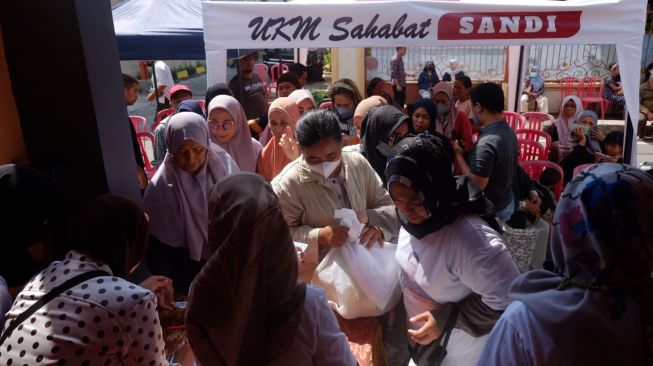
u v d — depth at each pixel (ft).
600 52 35.94
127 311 4.51
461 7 13.10
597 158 17.75
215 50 13.24
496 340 3.94
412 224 5.92
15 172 5.56
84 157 7.32
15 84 6.98
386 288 7.21
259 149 12.21
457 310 6.14
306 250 7.39
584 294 3.57
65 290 4.58
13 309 4.70
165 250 8.41
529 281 3.99
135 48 20.47
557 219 3.83
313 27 13.17
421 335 6.19
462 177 6.20
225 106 10.70
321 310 4.45
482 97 11.71
